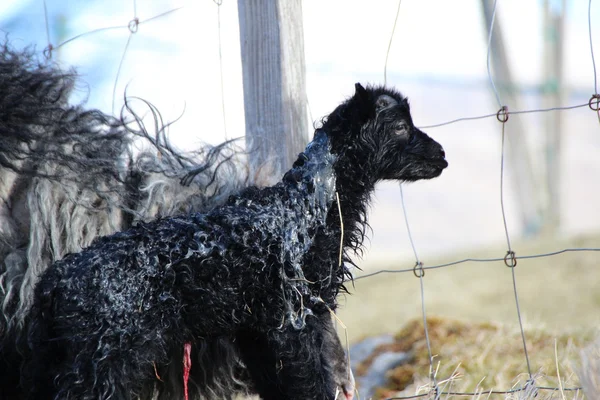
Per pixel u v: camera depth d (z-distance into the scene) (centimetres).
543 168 3947
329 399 568
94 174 624
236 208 555
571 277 1806
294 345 550
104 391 488
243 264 534
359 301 1828
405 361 851
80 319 489
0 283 584
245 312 543
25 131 608
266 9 717
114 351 493
